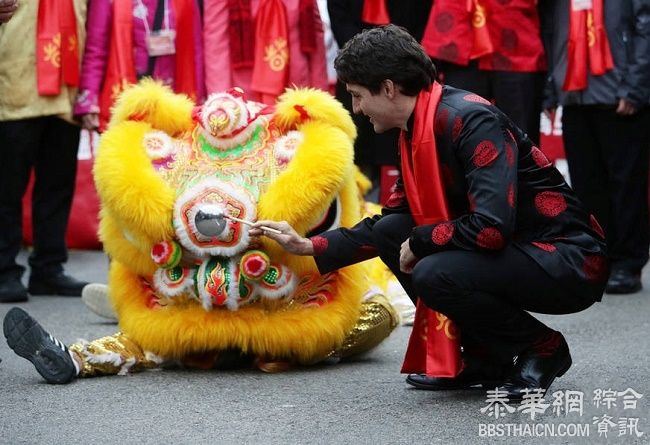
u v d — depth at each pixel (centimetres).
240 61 923
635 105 966
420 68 568
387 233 604
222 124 654
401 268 589
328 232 614
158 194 642
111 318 855
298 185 639
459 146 563
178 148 670
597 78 975
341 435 544
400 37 570
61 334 818
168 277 661
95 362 660
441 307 570
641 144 997
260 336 658
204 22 919
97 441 540
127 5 909
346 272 674
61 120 977
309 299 672
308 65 950
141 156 655
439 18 963
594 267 578
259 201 645
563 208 582
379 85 568
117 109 680
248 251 646
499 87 970
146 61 907
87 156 1259
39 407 602
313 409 592
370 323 694
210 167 657
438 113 569
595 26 972
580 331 823
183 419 576
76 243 1274
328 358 705
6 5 753
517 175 571
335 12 1012
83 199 1269
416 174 574
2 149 952
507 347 596
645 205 1014
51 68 926
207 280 648
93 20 925
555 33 996
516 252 570
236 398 616
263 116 672
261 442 534
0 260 965
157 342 665
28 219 1258
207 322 657
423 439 536
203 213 636
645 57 961
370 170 1105
